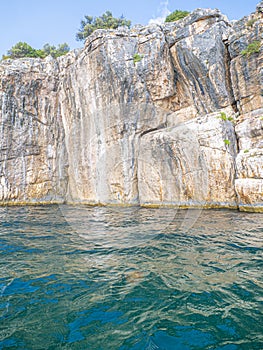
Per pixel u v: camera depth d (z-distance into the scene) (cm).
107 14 2288
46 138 1445
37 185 1471
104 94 1024
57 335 224
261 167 941
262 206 913
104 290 302
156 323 239
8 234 608
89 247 455
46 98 1448
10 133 1478
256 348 205
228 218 786
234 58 1161
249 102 1125
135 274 344
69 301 279
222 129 1088
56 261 398
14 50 2139
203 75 1212
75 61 1326
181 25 1292
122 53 1234
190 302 274
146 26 1321
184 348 207
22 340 218
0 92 1459
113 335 223
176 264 380
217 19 1220
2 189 1456
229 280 326
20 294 295
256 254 425
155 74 1249
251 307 263
